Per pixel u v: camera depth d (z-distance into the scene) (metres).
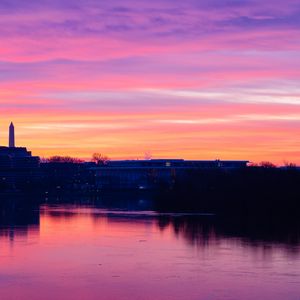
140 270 127.25
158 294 108.75
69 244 163.38
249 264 132.50
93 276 122.06
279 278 119.25
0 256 143.88
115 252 149.12
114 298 106.81
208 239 170.50
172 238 173.62
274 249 151.62
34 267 130.75
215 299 105.75
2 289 112.44
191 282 116.69
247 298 106.06
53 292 110.50
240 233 183.12
